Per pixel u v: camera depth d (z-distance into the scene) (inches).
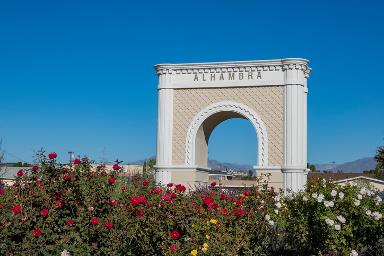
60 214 320.2
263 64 986.7
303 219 420.8
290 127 957.8
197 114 1016.9
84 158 354.9
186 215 359.6
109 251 309.1
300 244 434.6
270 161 970.1
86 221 313.7
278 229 443.5
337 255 425.7
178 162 1018.1
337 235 406.6
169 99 1033.5
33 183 327.9
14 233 284.4
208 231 353.4
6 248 275.3
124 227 323.3
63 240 294.8
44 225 300.4
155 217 340.8
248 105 993.5
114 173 376.8
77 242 303.4
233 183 1914.4
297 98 967.6
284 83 973.8
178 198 378.3
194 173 1003.9
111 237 312.2
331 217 408.2
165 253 331.6
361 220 412.8
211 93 1016.2
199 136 1035.9
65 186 331.9
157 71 1046.4
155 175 1026.7
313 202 416.8
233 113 1018.1
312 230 417.7
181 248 338.0
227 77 1008.9
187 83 1027.9
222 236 361.1
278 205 444.1
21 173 338.0
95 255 306.3
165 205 354.0
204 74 1021.8
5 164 625.3
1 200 316.5
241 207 424.8
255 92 992.2
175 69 1034.1
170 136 1026.7
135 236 326.0
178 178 1011.3
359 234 417.4
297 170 948.0
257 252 405.7
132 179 548.7
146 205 344.8
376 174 1950.1
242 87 1000.2
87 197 329.1
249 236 391.2
